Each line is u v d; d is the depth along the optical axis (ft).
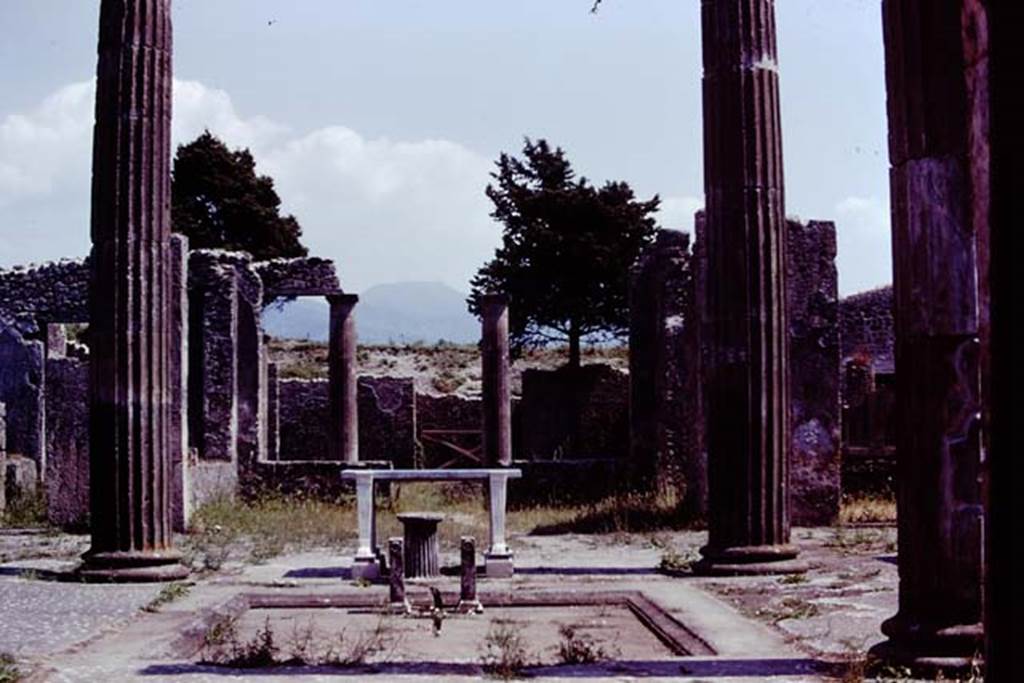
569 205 161.89
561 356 176.04
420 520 52.06
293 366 163.12
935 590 28.60
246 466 94.53
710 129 50.83
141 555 49.98
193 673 29.60
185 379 75.82
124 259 50.90
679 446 85.56
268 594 46.73
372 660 32.83
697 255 78.54
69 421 77.97
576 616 43.45
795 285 74.69
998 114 10.87
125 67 51.44
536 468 92.99
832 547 60.75
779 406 49.96
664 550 62.80
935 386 28.60
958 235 28.50
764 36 50.42
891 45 29.55
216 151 196.75
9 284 99.40
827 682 27.89
